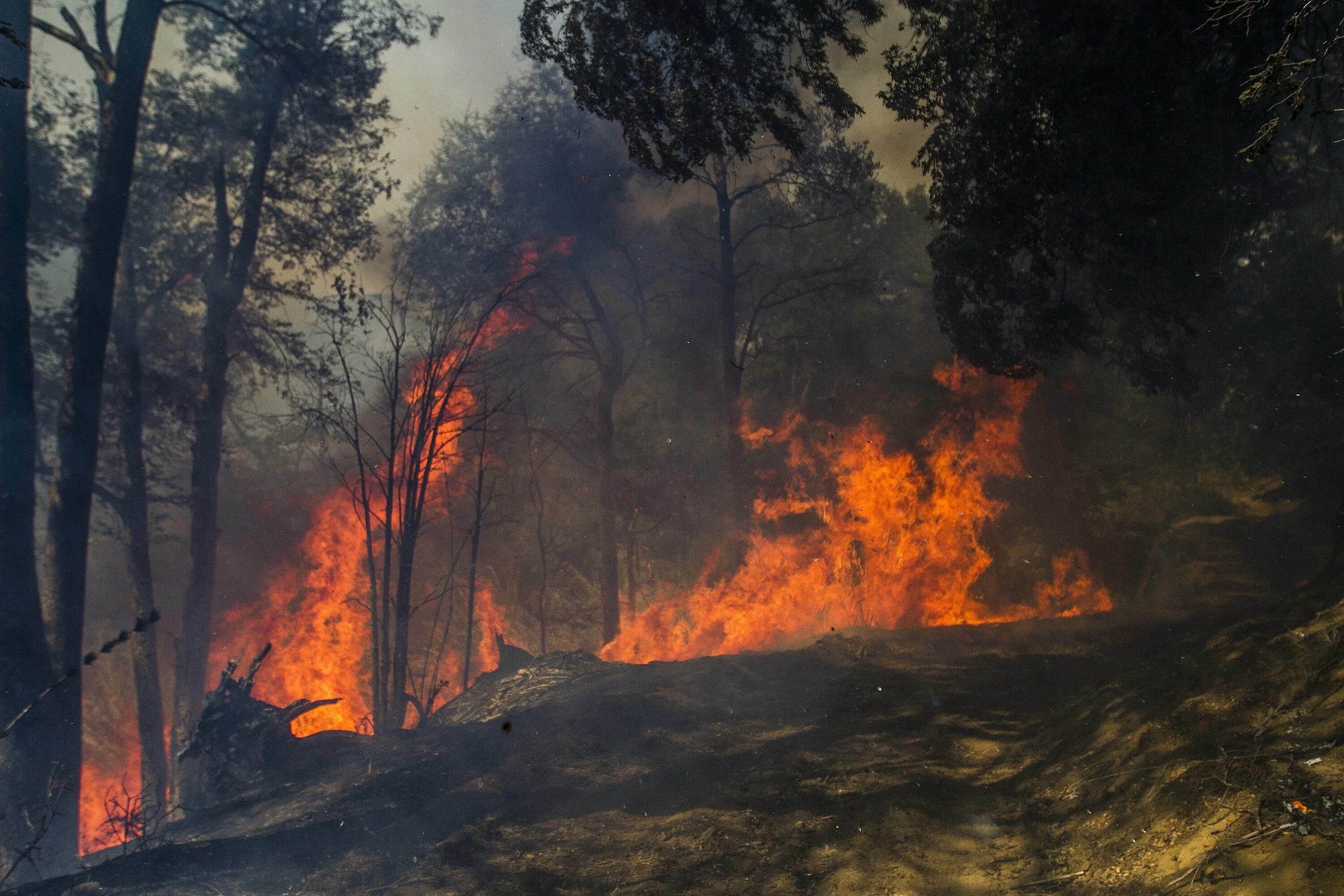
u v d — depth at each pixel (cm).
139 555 1873
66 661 1349
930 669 917
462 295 2117
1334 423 2089
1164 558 2120
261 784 795
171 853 563
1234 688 474
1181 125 1194
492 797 629
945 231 1473
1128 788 454
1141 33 1175
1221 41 1155
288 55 1848
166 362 2123
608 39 1217
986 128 1292
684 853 518
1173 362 1480
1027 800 527
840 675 922
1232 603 1460
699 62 1235
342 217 2189
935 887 440
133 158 1489
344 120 2033
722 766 668
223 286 2012
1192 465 2386
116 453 2044
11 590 1207
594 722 788
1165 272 1274
